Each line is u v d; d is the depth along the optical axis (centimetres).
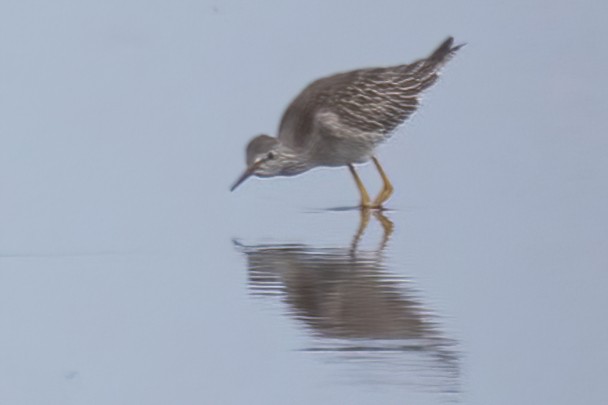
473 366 1337
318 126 1872
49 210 1828
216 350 1397
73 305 1525
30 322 1480
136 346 1415
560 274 1574
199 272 1623
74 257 1678
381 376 1318
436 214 1811
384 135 1916
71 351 1407
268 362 1359
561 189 1861
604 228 1722
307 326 1449
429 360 1352
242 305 1512
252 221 1808
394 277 1582
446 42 2000
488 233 1727
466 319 1450
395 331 1424
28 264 1659
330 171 2005
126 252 1700
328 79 1933
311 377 1321
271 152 1877
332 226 1786
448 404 1259
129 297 1548
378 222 1797
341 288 1552
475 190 1878
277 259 1661
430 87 1970
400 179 1934
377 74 1930
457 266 1612
